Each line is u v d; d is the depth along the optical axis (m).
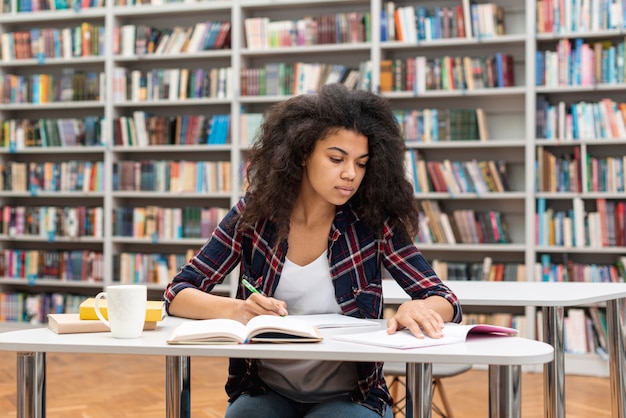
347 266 1.81
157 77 5.60
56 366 4.79
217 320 1.57
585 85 4.83
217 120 5.47
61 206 6.11
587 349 4.77
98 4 5.76
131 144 5.66
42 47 5.87
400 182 1.80
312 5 5.46
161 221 5.58
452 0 5.34
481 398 4.04
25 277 5.88
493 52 5.23
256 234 1.84
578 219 4.83
